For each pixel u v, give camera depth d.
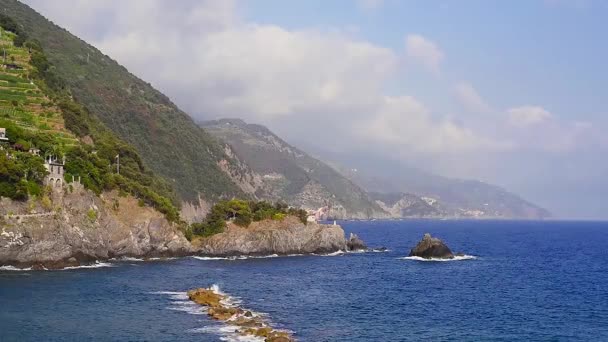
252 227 189.50
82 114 195.00
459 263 180.50
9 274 116.81
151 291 105.12
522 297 114.12
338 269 156.50
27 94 186.25
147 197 167.25
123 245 153.88
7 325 76.38
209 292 99.19
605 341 79.31
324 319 87.81
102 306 90.19
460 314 95.44
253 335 73.75
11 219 123.69
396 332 81.06
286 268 154.88
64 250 132.62
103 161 161.62
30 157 134.38
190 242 179.12
